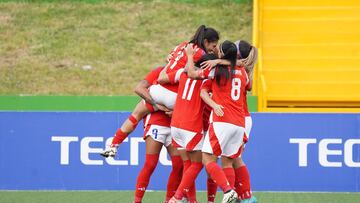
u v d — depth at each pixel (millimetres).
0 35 75688
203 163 30016
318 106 62656
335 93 63094
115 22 77375
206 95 29656
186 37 74250
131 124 32875
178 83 31547
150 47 73438
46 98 55625
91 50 73125
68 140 42312
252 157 41812
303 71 64875
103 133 42156
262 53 66375
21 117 42469
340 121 41688
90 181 42188
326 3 70000
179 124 30453
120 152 42094
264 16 69312
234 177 30297
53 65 71375
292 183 41750
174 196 30344
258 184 41844
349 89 63500
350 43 67312
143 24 76938
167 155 42031
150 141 32031
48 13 79000
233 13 77625
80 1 80250
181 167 32281
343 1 69938
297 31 68250
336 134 41688
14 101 55750
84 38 74938
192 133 30312
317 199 38000
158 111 32188
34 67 71125
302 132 41750
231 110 29609
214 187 32000
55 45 74062
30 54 73000
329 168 41688
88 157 42250
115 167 42094
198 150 30453
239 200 31625
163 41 74125
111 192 41094
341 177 41594
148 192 41281
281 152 41781
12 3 80000
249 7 78625
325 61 65812
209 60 29688
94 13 78938
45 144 42375
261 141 41781
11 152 42469
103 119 42188
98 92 67375
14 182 42406
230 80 29703
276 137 41781
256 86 61062
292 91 63219
